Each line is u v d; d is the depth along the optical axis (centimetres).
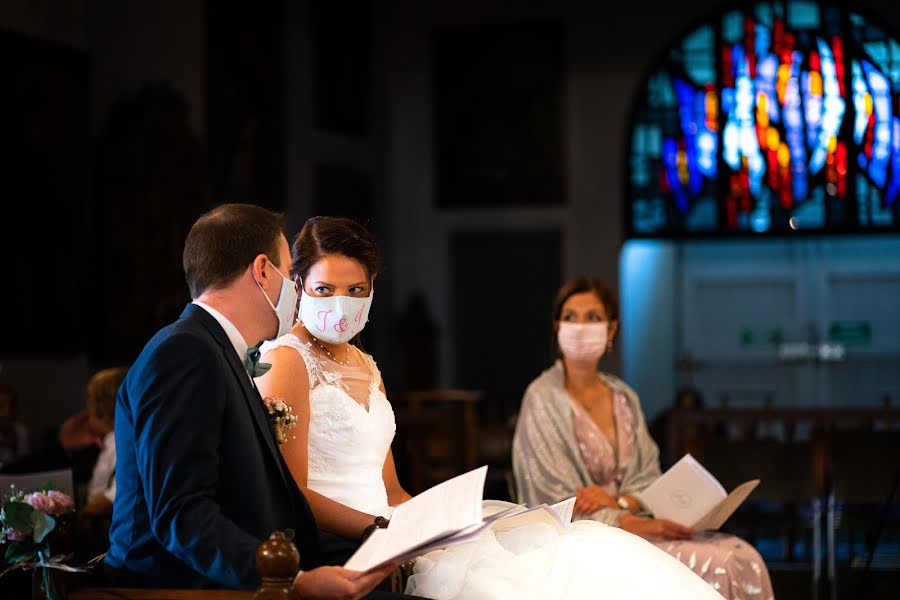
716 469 700
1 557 367
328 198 1415
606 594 333
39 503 313
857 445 715
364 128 1485
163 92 1076
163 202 1061
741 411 948
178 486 282
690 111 1493
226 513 299
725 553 466
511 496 552
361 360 391
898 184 1437
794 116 1468
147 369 289
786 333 1555
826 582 813
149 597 283
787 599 766
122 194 1055
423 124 1541
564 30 1509
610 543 354
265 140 1281
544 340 1498
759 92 1476
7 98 961
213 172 1179
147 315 1046
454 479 320
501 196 1519
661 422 1016
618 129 1491
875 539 664
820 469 729
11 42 965
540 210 1508
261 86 1273
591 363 537
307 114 1374
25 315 974
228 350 307
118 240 1052
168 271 1054
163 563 293
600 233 1489
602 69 1501
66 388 1026
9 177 961
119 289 1049
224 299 313
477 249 1523
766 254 1572
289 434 356
